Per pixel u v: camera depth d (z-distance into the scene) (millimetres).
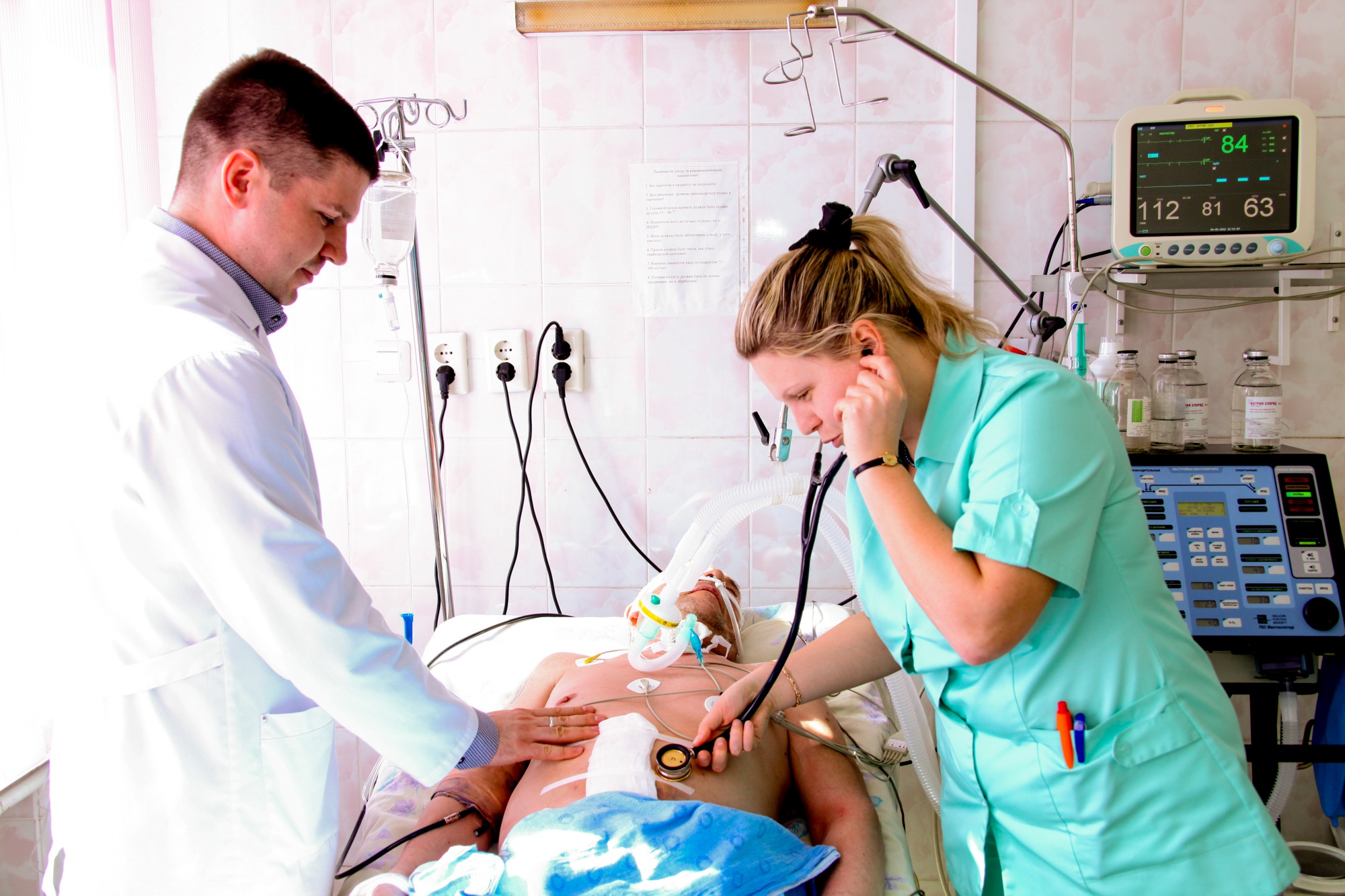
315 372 2143
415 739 1063
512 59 2033
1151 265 1784
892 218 2023
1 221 1600
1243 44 1938
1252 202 1753
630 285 2078
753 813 1153
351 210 1142
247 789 1056
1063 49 1962
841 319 979
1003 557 850
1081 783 948
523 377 2098
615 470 2133
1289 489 1668
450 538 2178
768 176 2031
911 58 1979
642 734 1242
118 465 977
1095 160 1979
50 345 1660
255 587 970
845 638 1301
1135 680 943
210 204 1086
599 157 2047
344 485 2170
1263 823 939
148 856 1021
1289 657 1613
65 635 1062
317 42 2055
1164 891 943
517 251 2084
